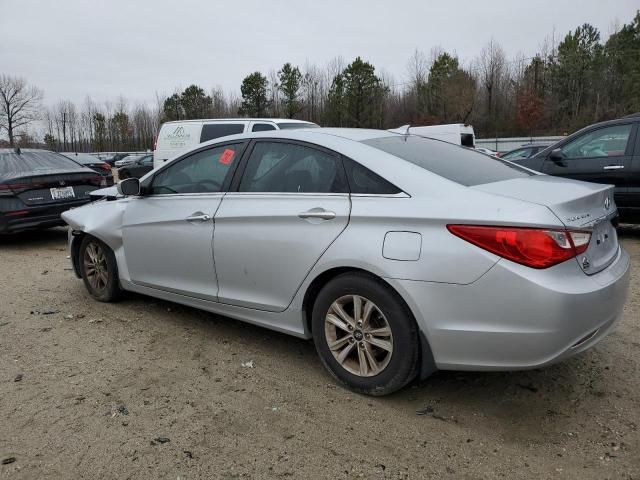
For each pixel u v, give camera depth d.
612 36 51.22
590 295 2.62
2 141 77.75
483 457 2.59
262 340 4.03
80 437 2.76
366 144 3.32
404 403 3.08
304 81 57.00
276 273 3.40
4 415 2.97
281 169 3.53
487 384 3.29
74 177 7.95
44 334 4.18
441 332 2.75
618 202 6.92
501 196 2.75
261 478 2.45
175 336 4.12
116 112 83.81
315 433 2.79
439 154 3.49
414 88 55.16
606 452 2.60
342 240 3.04
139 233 4.34
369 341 3.05
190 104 69.62
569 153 7.39
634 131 6.82
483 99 52.94
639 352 3.66
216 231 3.72
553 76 51.81
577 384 3.26
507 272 2.58
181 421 2.90
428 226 2.78
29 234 9.15
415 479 2.43
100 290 4.91
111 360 3.69
